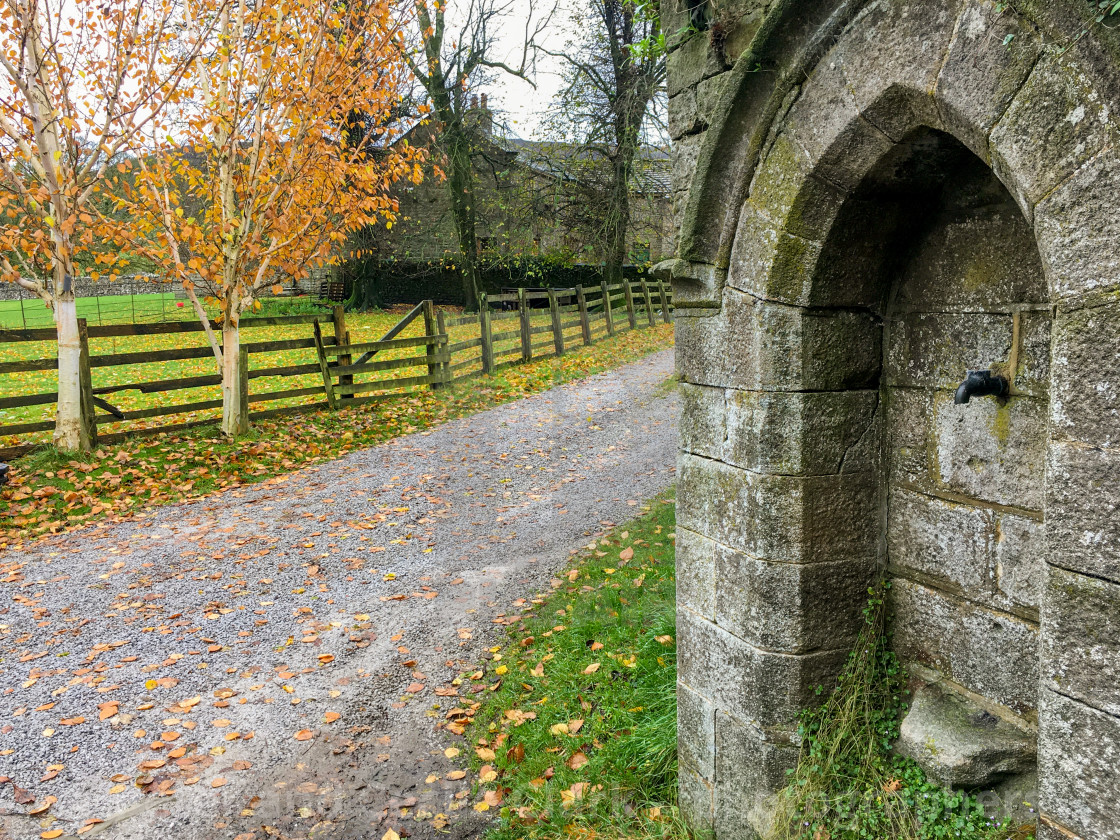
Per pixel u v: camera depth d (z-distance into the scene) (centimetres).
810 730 242
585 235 1822
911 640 242
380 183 981
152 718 370
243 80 838
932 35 171
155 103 788
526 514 652
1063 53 142
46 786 321
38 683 403
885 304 240
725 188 244
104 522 653
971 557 219
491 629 448
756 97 225
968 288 213
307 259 946
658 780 307
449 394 1145
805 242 220
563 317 1548
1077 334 144
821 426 234
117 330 834
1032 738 203
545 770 317
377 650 433
